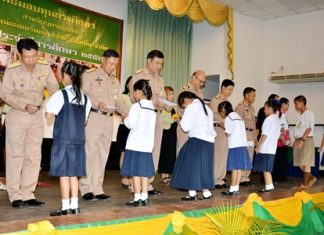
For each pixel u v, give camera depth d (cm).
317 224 387
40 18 620
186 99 425
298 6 802
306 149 571
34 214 295
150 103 374
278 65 872
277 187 557
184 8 710
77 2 666
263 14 850
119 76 713
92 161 375
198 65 845
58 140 299
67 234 218
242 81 846
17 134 329
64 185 296
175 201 383
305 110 583
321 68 814
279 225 302
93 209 321
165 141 522
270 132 497
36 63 340
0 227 231
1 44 576
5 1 580
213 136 417
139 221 252
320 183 636
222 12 791
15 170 328
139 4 744
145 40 755
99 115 375
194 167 397
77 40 666
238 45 839
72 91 312
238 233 263
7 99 325
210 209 312
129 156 355
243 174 570
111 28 711
